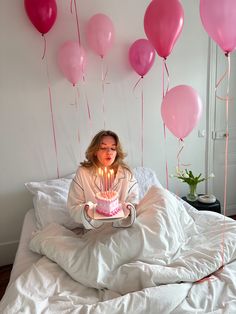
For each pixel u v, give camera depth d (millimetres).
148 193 1777
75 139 2348
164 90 2508
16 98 2139
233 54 2645
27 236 1832
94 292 1325
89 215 1439
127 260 1439
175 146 2668
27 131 2215
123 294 1301
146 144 2568
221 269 1400
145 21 1662
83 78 2264
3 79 2082
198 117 1784
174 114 1760
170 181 2734
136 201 1744
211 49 2557
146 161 2607
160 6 1586
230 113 2787
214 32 1384
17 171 2256
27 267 1495
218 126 2779
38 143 2262
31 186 2148
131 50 2176
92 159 1795
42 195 2039
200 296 1233
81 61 2045
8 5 1990
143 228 1479
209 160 2818
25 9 1930
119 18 2258
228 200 3035
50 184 2182
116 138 1761
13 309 1148
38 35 2090
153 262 1415
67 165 2373
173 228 1549
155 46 1714
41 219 1929
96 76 2295
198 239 1632
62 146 2326
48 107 2225
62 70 2098
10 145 2197
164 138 2609
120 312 1121
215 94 2682
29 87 2152
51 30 2111
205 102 2674
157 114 2537
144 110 2490
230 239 1555
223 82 2689
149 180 2320
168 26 1598
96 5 2182
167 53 1740
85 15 2172
